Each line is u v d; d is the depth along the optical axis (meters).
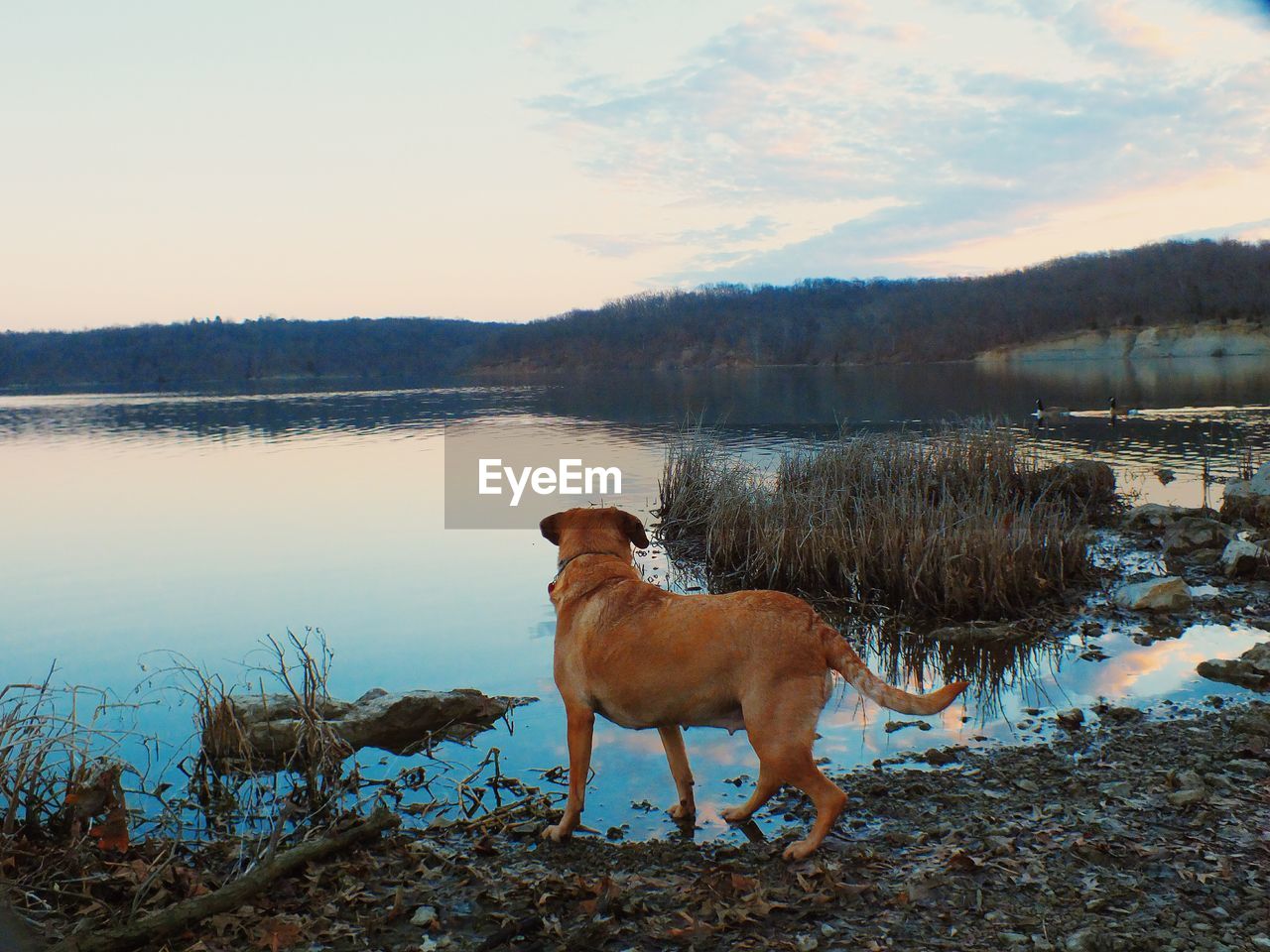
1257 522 11.66
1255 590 8.71
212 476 21.06
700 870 4.08
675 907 3.76
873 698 3.92
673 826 4.57
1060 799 4.56
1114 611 8.20
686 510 13.46
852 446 13.91
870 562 9.25
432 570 11.39
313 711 5.52
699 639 4.11
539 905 3.80
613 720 4.39
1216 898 3.52
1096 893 3.60
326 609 9.64
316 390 83.81
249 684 6.98
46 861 4.17
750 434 25.00
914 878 3.81
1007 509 10.03
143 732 6.37
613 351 115.12
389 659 7.89
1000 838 4.15
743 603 4.16
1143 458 18.12
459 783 5.28
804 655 4.04
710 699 4.14
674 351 112.81
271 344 118.12
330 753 5.28
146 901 3.91
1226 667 6.38
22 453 27.80
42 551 13.02
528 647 8.14
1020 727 5.71
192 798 5.26
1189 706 5.87
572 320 121.12
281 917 3.72
